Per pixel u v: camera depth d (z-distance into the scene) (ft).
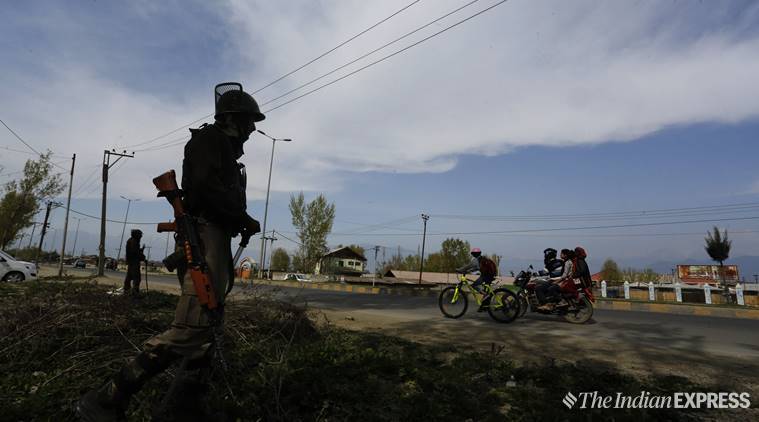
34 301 13.03
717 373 13.57
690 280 132.16
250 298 15.23
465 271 28.35
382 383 10.39
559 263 29.19
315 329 16.35
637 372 13.46
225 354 10.83
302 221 154.61
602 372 12.64
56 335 11.32
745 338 23.00
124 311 13.24
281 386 8.81
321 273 211.20
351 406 8.68
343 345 13.75
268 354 11.30
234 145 7.43
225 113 7.27
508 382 11.41
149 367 6.20
